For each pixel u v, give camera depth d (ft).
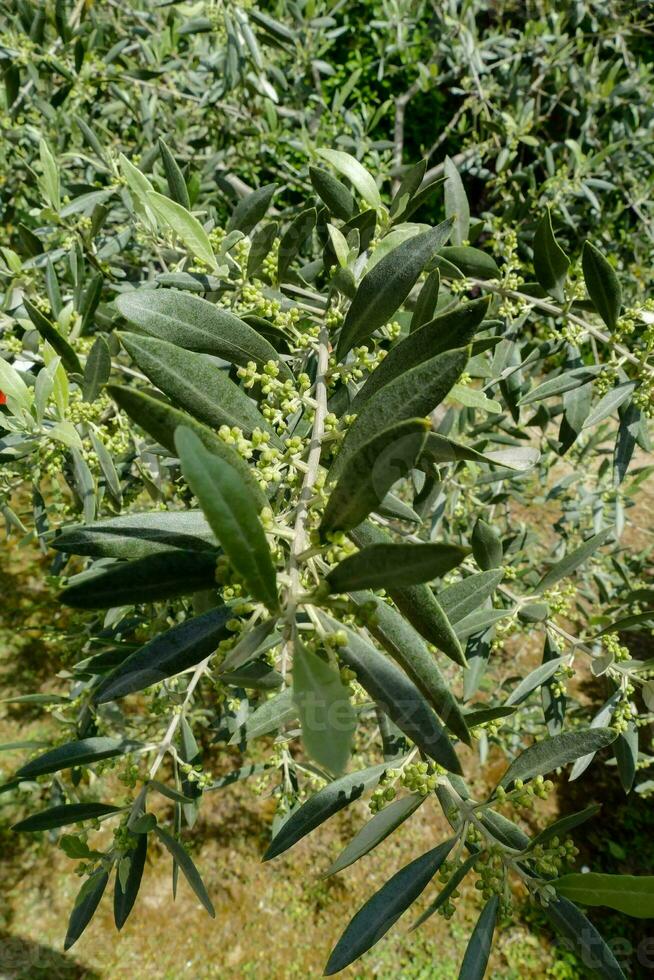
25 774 3.87
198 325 3.17
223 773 13.37
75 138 9.62
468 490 8.89
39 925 11.72
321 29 10.58
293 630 2.14
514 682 8.77
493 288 5.14
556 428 12.32
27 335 5.23
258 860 12.69
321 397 3.33
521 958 11.51
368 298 3.21
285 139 10.57
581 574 10.61
